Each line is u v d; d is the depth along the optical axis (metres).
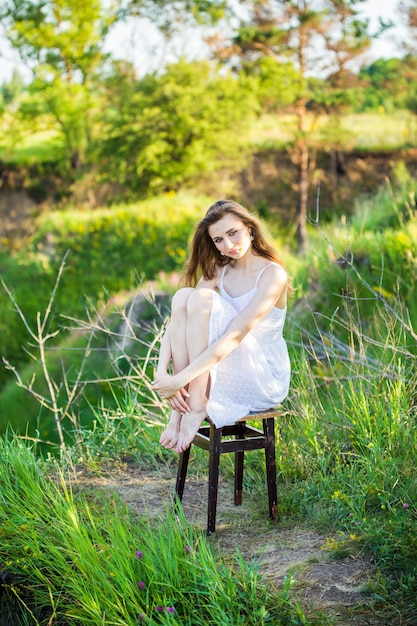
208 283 3.46
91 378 10.16
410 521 2.96
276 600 2.59
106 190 21.11
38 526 3.22
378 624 2.45
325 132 20.36
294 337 5.72
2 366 12.73
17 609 2.93
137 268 14.61
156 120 19.69
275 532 3.19
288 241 19.41
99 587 2.66
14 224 21.75
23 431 10.37
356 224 8.94
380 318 5.70
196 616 2.50
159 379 3.11
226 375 3.16
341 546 2.96
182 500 3.62
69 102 21.84
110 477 4.01
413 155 20.80
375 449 3.48
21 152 23.34
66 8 21.70
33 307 14.09
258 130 22.66
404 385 3.85
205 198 18.56
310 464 3.79
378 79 22.44
